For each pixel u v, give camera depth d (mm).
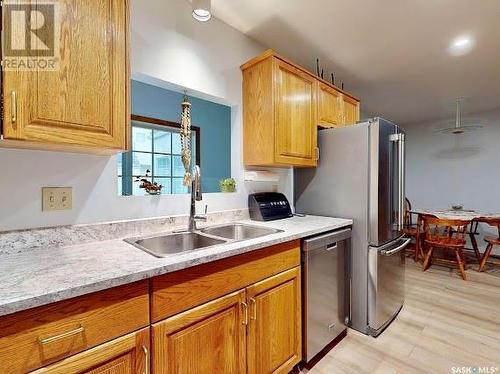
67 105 992
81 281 812
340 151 2174
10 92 882
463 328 2082
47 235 1203
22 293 725
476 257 3809
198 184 1636
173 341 1008
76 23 1010
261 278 1351
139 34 1518
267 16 1899
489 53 2439
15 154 1144
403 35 2141
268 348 1389
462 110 4414
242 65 2049
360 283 2043
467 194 4727
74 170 1296
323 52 2410
